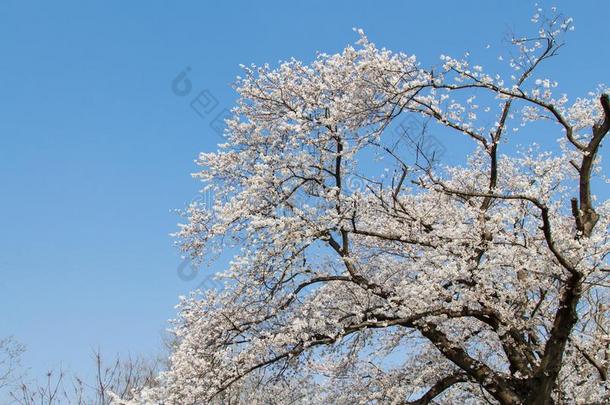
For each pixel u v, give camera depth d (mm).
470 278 10070
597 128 10398
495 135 10953
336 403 12227
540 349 10805
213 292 11812
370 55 10617
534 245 9367
